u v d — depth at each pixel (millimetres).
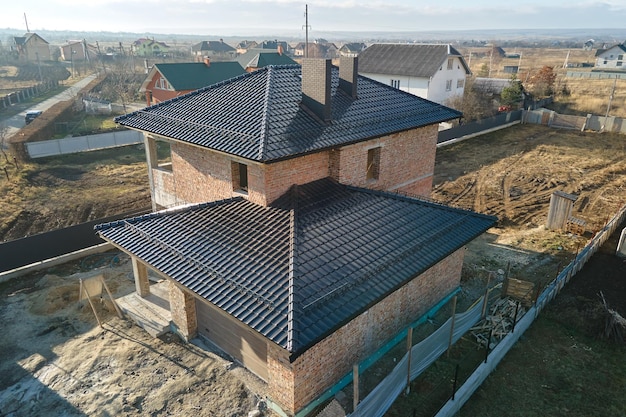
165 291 14023
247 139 11391
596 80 63250
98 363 11148
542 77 52469
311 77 12812
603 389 10484
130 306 13188
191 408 9727
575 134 38000
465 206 22641
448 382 10484
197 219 11750
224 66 49562
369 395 8547
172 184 15469
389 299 11125
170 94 45438
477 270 15859
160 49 135000
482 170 28531
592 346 11945
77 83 73062
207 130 12461
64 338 12211
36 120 36406
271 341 7664
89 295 12336
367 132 13305
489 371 10883
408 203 13055
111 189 25312
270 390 9594
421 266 10453
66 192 24656
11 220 20766
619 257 16516
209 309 11398
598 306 13164
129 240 11312
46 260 16359
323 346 9359
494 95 50938
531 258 16766
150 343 11914
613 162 29938
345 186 13367
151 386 10352
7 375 10789
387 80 46469
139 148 34688
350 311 8578
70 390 10273
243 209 11984
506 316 12602
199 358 11289
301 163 12492
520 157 31469
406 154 15992
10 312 13453
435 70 43219
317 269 9383
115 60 97000
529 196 23984
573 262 15211
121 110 48938
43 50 107375
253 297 8688
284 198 12133
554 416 9703
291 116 12703
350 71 15000
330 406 9039
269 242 10297
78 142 32656
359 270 9680
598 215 21141
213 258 10000
